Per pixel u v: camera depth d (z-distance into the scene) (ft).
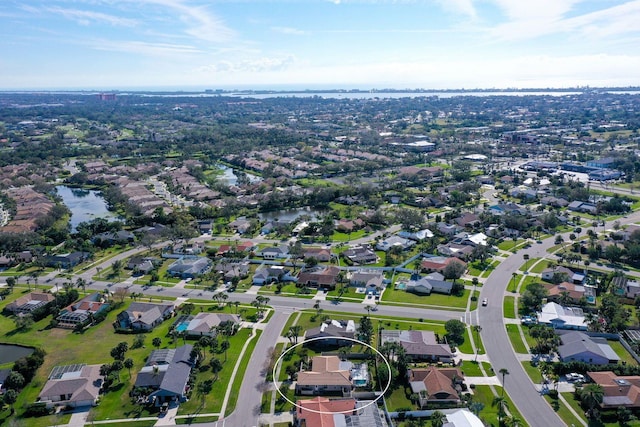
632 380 388.78
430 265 644.69
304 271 631.56
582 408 369.71
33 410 376.27
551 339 448.65
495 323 503.20
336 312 534.78
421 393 384.06
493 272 638.94
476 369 421.18
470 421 339.77
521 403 375.66
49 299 563.48
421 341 456.45
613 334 470.39
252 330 496.23
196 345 450.71
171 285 617.62
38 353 440.86
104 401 388.37
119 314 527.40
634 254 651.25
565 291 551.18
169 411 373.81
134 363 439.22
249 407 377.09
